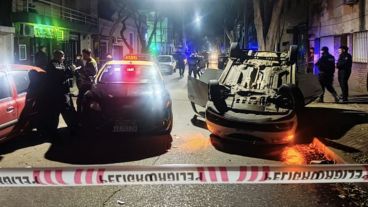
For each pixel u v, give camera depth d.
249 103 8.20
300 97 7.98
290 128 7.52
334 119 9.80
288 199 5.04
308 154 7.41
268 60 9.80
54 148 7.70
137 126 7.75
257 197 5.11
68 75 8.69
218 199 5.04
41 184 3.75
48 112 8.06
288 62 9.49
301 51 25.75
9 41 18.81
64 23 24.31
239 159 7.05
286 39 28.84
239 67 9.66
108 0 35.75
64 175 3.73
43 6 22.94
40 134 8.78
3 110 7.08
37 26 21.12
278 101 8.04
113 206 4.81
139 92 8.18
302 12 25.19
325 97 14.27
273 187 5.46
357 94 14.91
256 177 3.77
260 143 7.61
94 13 32.25
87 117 7.79
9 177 3.72
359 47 16.06
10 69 7.83
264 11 18.47
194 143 8.14
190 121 10.66
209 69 11.42
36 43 22.05
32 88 7.97
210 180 3.76
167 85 21.75
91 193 5.23
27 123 7.84
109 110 7.75
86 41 30.52
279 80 8.98
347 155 6.69
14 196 5.14
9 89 7.46
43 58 16.27
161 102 8.00
